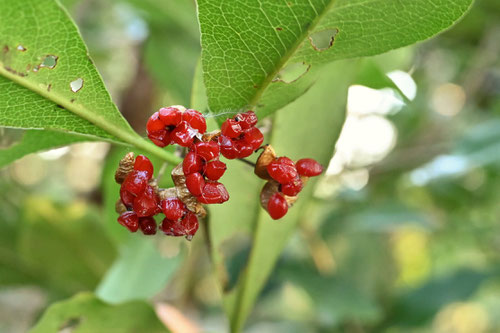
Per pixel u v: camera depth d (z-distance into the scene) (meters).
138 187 0.18
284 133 0.21
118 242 0.27
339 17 0.17
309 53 0.18
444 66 0.49
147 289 0.26
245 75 0.18
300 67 0.19
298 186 0.19
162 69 0.34
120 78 0.50
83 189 0.50
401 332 0.37
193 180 0.18
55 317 0.22
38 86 0.17
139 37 0.39
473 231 0.41
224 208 0.21
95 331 0.22
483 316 0.80
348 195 0.33
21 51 0.17
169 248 0.27
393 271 0.36
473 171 0.41
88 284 0.31
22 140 0.21
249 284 0.22
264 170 0.19
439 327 0.83
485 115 0.47
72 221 0.30
